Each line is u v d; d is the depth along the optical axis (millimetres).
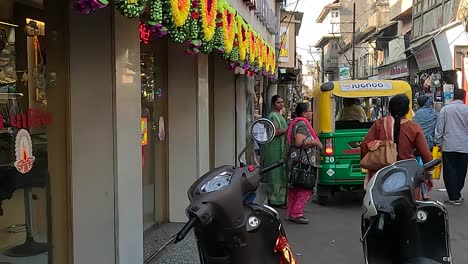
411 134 5207
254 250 3240
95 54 4277
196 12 4789
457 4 20875
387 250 4301
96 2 2926
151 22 3895
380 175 4008
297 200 7629
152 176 6875
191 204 2980
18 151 3740
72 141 4266
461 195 9469
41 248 4020
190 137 7242
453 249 6031
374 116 9602
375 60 45656
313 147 7535
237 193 3059
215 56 10734
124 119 4453
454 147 8430
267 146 8555
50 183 4113
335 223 7688
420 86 23812
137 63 4742
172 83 7270
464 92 8586
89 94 4297
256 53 9555
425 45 22203
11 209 3684
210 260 3215
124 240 4434
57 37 4180
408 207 3822
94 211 4324
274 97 8750
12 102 3680
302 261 5773
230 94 10844
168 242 6191
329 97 8844
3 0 3594
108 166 4316
